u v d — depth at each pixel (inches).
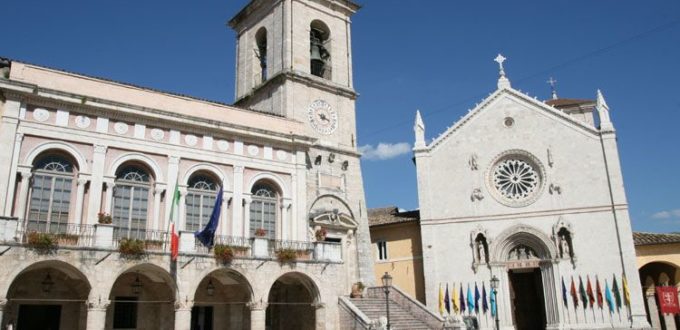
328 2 1691.7
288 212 1379.2
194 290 1077.8
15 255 911.7
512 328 1553.9
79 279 1050.1
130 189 1178.6
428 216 1700.3
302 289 1366.9
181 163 1239.5
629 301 1453.0
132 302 1155.3
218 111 1342.3
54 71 1130.7
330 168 1530.5
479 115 1743.4
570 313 1508.4
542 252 1594.5
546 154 1641.2
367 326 1171.9
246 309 1285.7
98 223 1026.1
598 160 1584.6
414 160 1806.1
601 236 1529.3
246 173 1331.2
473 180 1695.4
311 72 1633.9
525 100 1706.4
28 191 1052.5
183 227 1213.1
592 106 1940.2
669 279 1684.3
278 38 1588.3
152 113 1200.2
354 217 1541.6
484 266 1619.1
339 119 1612.9
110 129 1159.6
